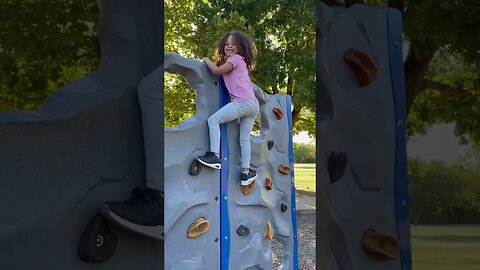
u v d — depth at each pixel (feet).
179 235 8.66
